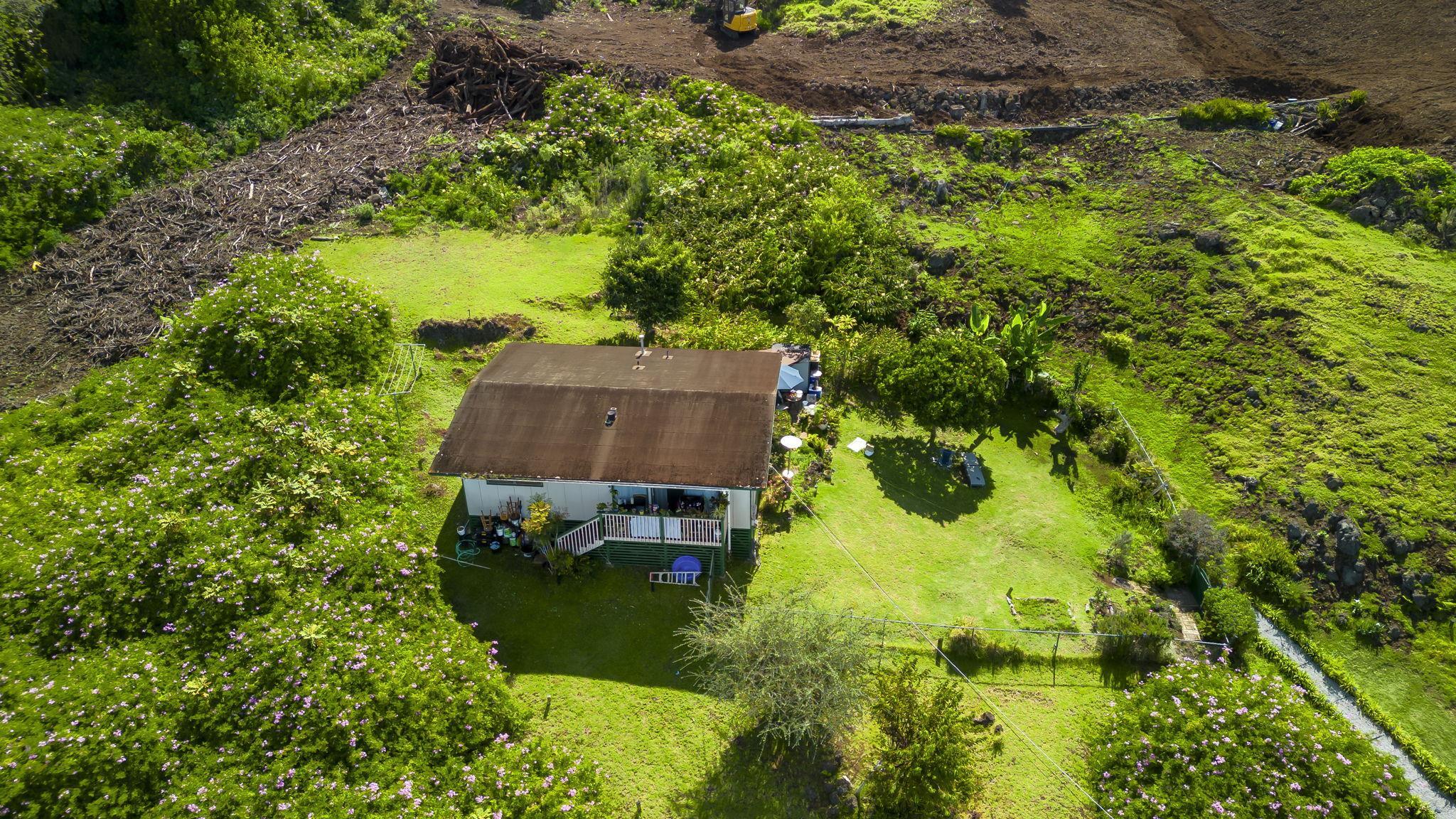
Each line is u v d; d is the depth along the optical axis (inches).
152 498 884.0
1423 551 1019.9
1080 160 1598.2
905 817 757.3
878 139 1647.4
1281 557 1027.3
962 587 993.5
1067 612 970.7
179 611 796.0
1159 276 1376.7
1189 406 1234.0
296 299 1149.7
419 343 1224.2
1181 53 1812.3
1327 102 1589.6
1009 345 1252.5
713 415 954.7
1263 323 1273.4
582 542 940.6
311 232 1422.2
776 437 1122.7
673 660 878.4
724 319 1284.4
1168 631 916.0
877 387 1192.2
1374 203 1387.8
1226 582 1015.0
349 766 714.2
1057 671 907.4
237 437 968.3
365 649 786.8
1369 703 911.0
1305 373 1203.9
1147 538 1083.3
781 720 757.9
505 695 802.8
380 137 1631.4
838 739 808.3
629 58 1839.3
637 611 922.7
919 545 1040.2
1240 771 746.2
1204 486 1145.4
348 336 1148.5
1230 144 1558.8
